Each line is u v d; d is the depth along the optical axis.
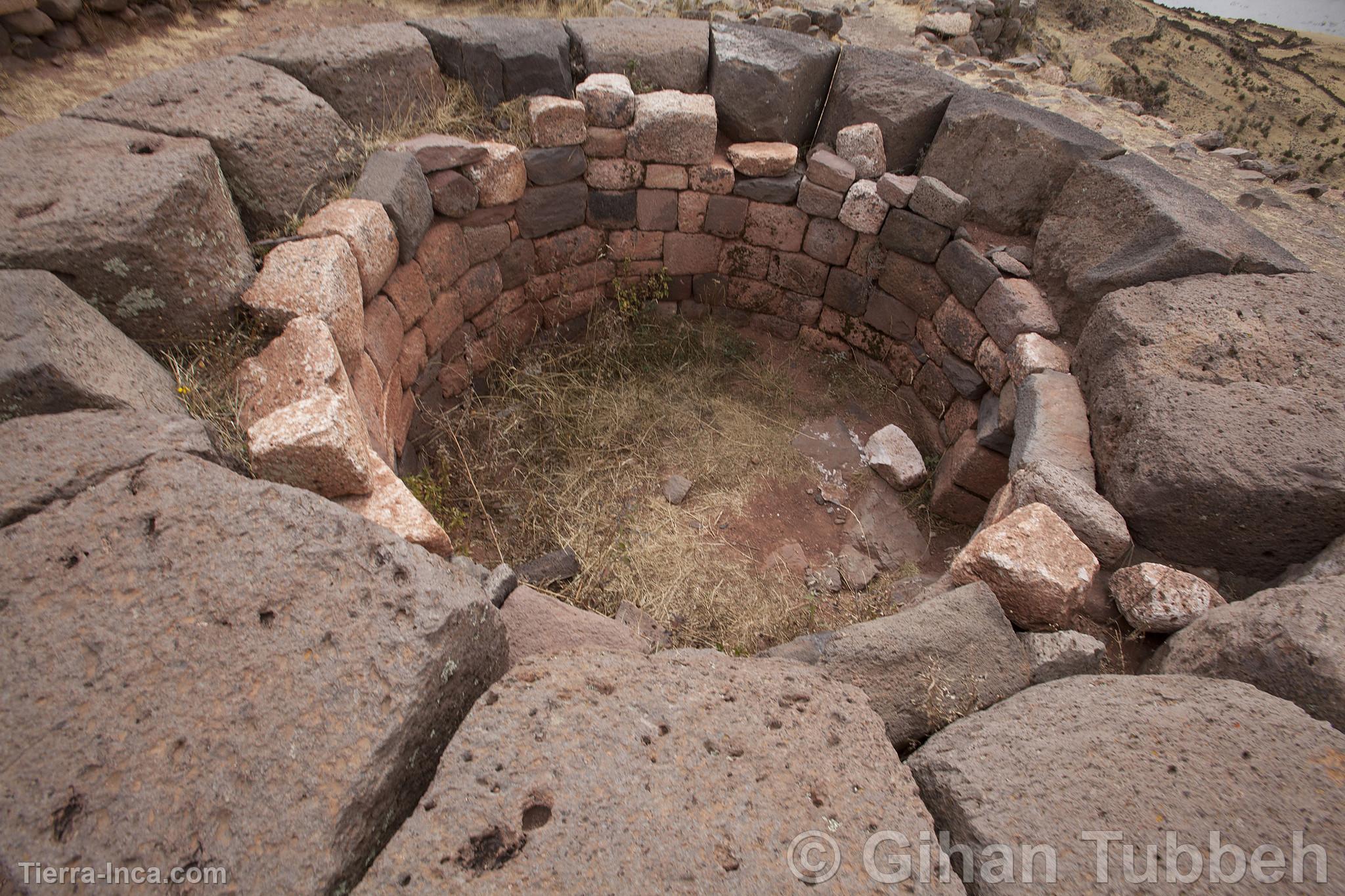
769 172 4.93
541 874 1.36
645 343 5.46
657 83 4.88
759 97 4.84
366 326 3.48
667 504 4.41
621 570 3.91
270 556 1.73
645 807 1.47
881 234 4.84
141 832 1.33
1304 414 2.74
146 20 5.18
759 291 5.64
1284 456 2.60
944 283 4.72
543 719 1.62
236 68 3.61
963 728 1.89
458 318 4.58
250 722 1.49
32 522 1.70
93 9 4.86
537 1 6.48
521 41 4.50
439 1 6.43
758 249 5.39
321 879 1.34
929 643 2.28
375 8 6.14
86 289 2.49
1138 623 2.59
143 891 1.28
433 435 4.45
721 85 4.88
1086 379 3.61
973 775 1.70
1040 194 4.36
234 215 3.01
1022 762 1.72
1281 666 2.03
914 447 4.81
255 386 2.67
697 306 5.79
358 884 1.43
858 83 4.88
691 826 1.45
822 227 5.09
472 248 4.52
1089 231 4.02
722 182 4.98
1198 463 2.66
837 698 1.77
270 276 2.97
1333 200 5.83
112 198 2.52
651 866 1.38
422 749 1.63
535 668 1.75
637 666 1.79
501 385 5.09
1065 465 3.22
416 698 1.58
